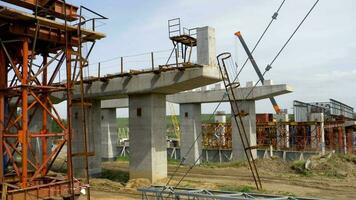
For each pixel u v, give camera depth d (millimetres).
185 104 54438
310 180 38625
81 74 23172
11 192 21141
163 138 37531
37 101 24453
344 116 70938
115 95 38781
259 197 15156
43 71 26453
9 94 24484
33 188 22094
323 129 57219
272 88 47000
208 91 51656
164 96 38094
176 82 34094
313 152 54688
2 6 21359
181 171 45812
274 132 64812
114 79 38375
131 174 37344
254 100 49938
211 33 34688
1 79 23688
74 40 26172
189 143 53750
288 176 41375
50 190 22797
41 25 23734
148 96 36750
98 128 43062
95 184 36719
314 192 32344
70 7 25344
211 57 34406
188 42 35688
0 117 23406
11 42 23984
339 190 33406
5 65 24250
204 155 62438
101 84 39469
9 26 22781
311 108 64750
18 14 21703
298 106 65938
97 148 42781
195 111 53812
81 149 41594
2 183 21984
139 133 37062
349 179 39312
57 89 24547
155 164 36375
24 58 23156
